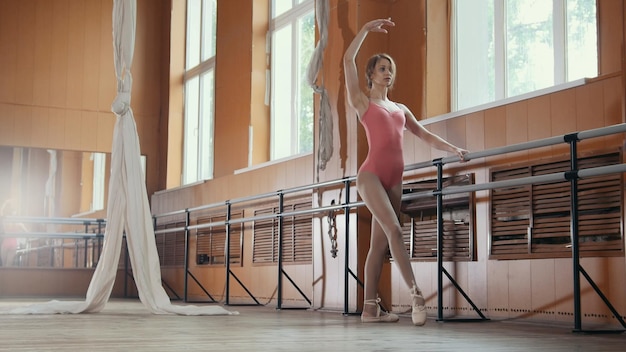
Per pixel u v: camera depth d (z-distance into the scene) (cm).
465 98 535
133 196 523
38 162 971
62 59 991
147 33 1054
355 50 441
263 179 745
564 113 420
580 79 412
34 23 983
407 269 402
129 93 534
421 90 545
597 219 397
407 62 562
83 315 486
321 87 601
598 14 409
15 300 799
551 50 466
